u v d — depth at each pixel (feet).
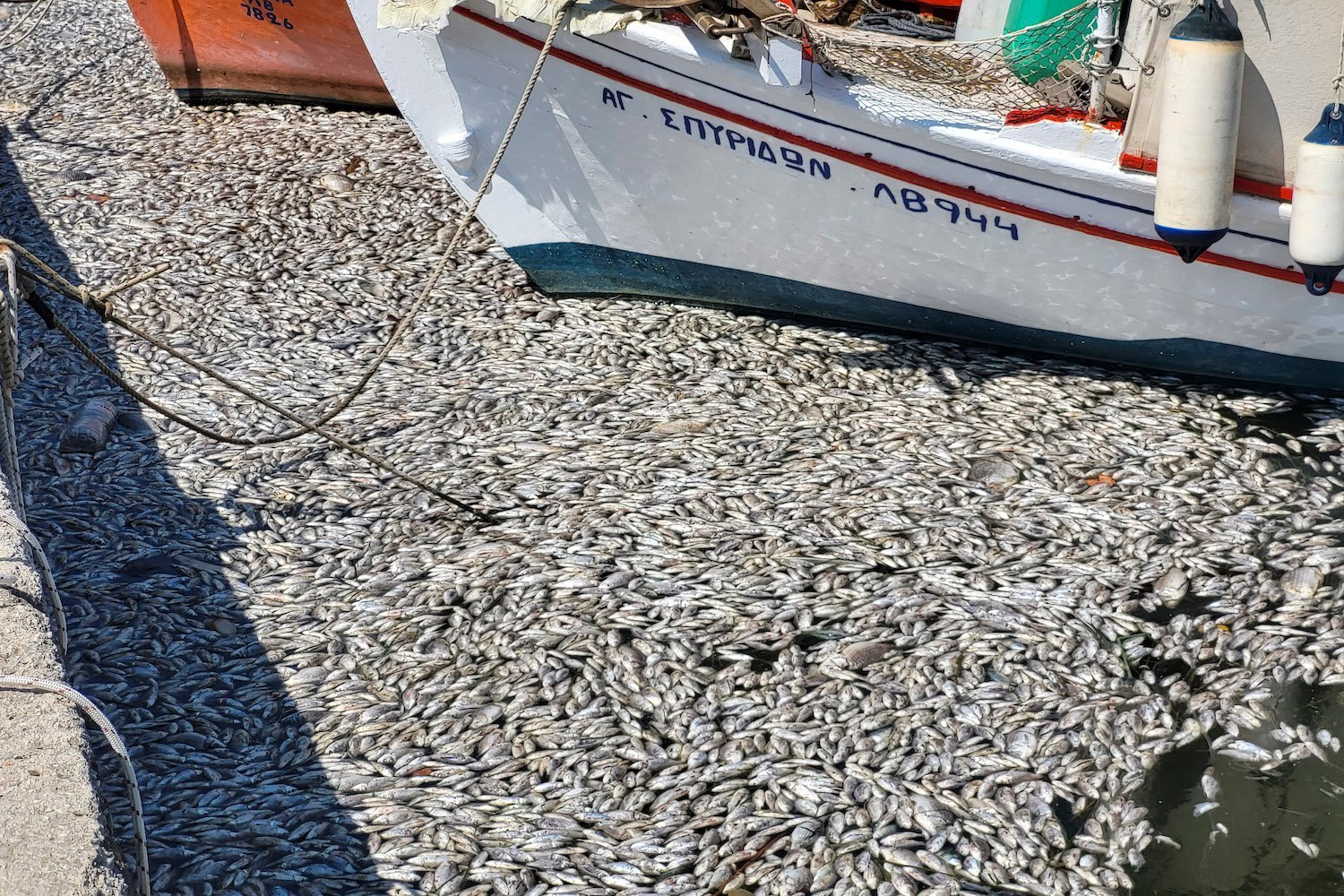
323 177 35.76
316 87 41.09
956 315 26.32
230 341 27.53
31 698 13.05
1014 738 16.34
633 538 20.53
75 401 25.17
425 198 34.42
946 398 24.64
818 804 15.40
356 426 24.12
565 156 26.43
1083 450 22.72
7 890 10.92
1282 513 20.68
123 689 17.56
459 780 15.92
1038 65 22.62
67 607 19.15
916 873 14.39
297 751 16.48
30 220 33.86
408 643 18.42
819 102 23.30
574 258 28.37
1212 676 17.35
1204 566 19.39
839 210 24.94
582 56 24.59
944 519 20.76
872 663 17.66
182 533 21.09
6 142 39.96
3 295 15.69
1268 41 20.03
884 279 26.03
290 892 14.21
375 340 27.53
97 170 37.17
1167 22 20.34
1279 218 21.70
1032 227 23.65
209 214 33.76
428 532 20.99
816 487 21.76
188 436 23.97
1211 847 14.80
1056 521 20.65
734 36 22.70
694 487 21.83
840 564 19.71
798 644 18.08
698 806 15.43
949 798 15.43
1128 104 22.12
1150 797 15.52
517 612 18.88
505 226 28.17
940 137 22.90
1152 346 25.16
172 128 40.37
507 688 17.46
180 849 14.80
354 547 20.71
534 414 24.35
